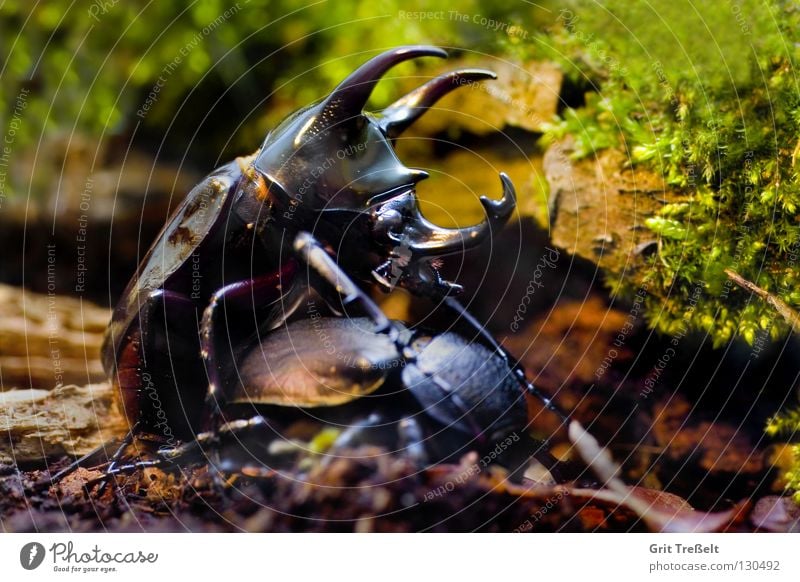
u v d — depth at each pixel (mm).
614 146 360
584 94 378
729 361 339
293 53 500
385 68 262
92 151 516
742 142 336
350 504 261
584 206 362
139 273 279
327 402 253
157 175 505
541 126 381
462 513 263
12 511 275
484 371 261
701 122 343
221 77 505
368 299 256
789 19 338
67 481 284
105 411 326
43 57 521
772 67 338
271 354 262
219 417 260
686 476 316
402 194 265
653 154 350
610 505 277
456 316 273
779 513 296
